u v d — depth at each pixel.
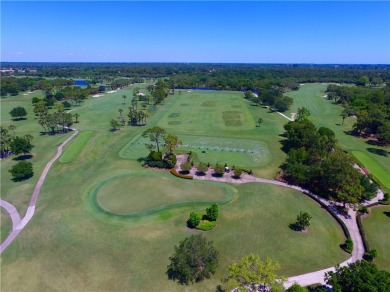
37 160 88.19
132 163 85.19
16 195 66.88
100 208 60.31
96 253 47.31
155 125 128.88
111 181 72.69
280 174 77.62
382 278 33.75
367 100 156.00
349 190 57.69
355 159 84.62
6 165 84.38
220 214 58.19
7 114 151.38
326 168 64.19
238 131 119.06
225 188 69.19
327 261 45.72
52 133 116.56
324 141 83.19
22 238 51.53
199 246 42.06
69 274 43.16
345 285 35.41
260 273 36.12
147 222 55.62
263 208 60.03
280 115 148.75
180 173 77.94
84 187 69.94
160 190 67.88
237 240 50.25
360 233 52.97
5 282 42.00
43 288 40.84
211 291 40.03
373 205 62.19
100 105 175.88
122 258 46.16
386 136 97.19
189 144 102.12
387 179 74.88
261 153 93.81
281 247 48.47
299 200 63.72
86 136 110.62
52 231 53.25
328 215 58.44
